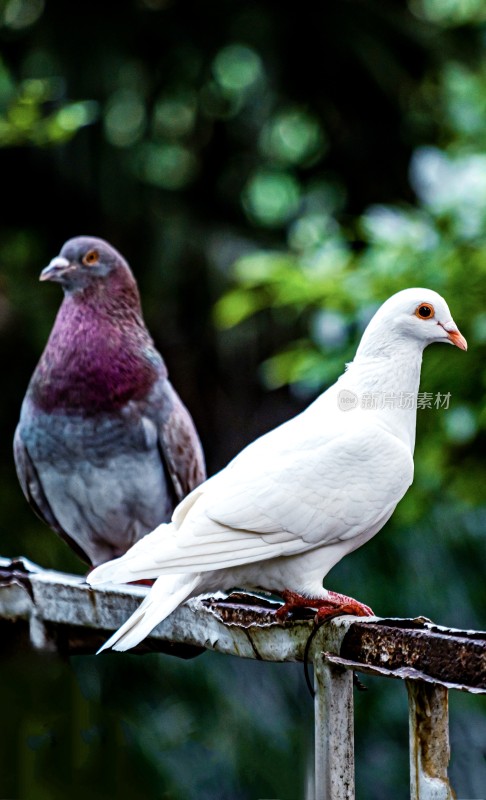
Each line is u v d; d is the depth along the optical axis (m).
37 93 10.91
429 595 13.61
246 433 15.70
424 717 4.03
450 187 9.31
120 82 15.51
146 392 8.39
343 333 9.24
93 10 15.35
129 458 8.34
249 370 15.59
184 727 12.98
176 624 5.30
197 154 16.39
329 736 4.44
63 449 8.35
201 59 15.70
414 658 4.06
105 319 8.50
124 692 13.05
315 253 9.98
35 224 15.84
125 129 16.12
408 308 5.48
